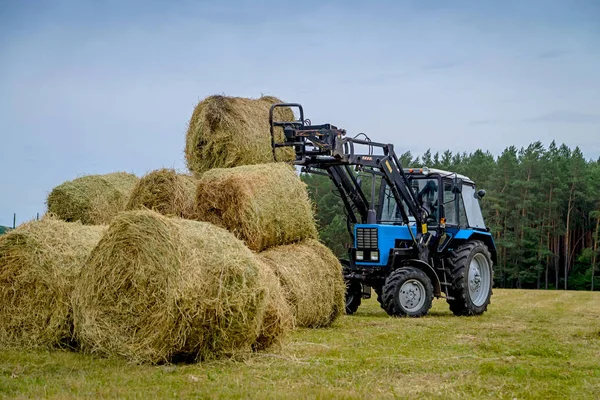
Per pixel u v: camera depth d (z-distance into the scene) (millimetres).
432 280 12125
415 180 12859
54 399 4797
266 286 6836
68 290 7164
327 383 5641
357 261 12164
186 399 4965
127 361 6453
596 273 43312
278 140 11102
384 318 11180
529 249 42969
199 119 10781
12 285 7242
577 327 10258
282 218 9359
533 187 44031
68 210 11461
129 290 6535
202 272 6504
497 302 17188
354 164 11320
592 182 44094
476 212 13586
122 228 6590
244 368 6305
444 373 6160
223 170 9383
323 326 9773
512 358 7031
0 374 5801
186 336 6434
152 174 9242
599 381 5961
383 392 5301
